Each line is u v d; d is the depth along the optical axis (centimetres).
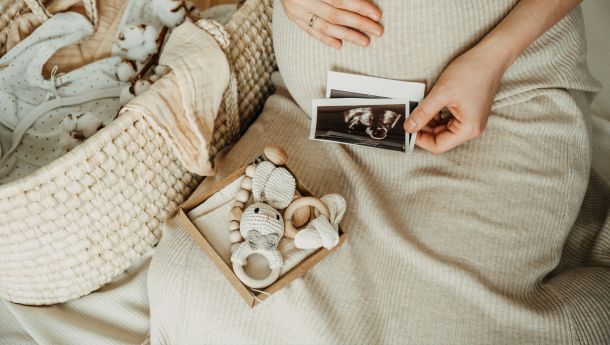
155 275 79
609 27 139
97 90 108
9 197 68
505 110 83
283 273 71
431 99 75
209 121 85
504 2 73
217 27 85
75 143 95
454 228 78
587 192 100
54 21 111
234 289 75
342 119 86
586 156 82
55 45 110
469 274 73
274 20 88
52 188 71
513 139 82
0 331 95
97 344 92
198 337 77
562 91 81
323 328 72
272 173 77
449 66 75
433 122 87
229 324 74
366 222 82
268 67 110
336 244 72
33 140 101
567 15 82
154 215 93
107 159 76
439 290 75
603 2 141
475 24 73
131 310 95
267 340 74
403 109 83
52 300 92
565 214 78
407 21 71
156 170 88
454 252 76
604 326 70
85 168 73
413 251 76
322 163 89
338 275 76
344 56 78
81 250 84
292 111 97
